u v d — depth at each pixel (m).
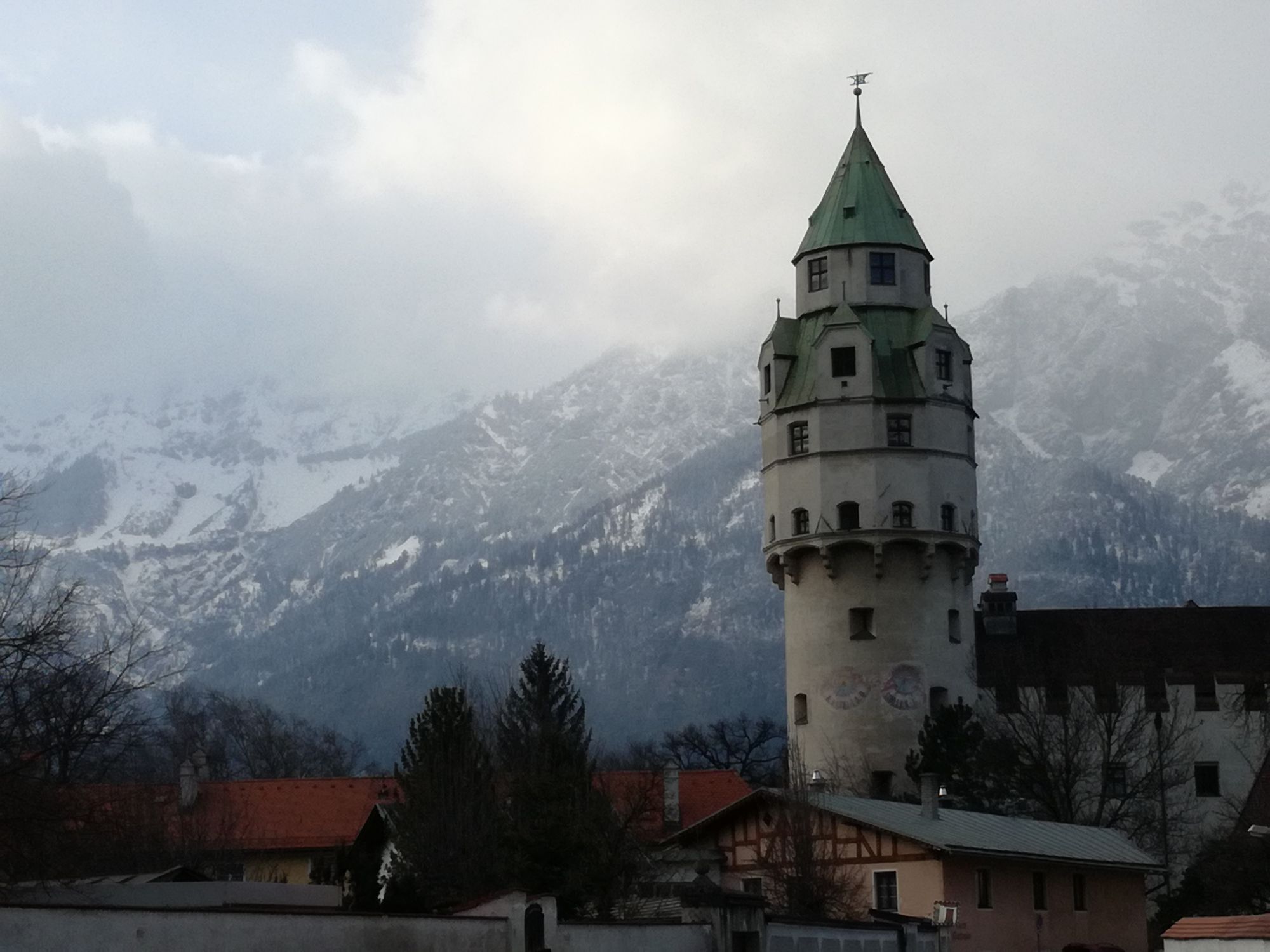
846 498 131.00
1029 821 93.81
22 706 55.62
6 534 57.59
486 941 50.06
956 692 130.62
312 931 45.53
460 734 81.12
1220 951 58.31
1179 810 127.31
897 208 137.12
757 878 82.75
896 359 133.38
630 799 93.12
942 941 73.88
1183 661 134.25
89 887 60.53
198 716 168.38
